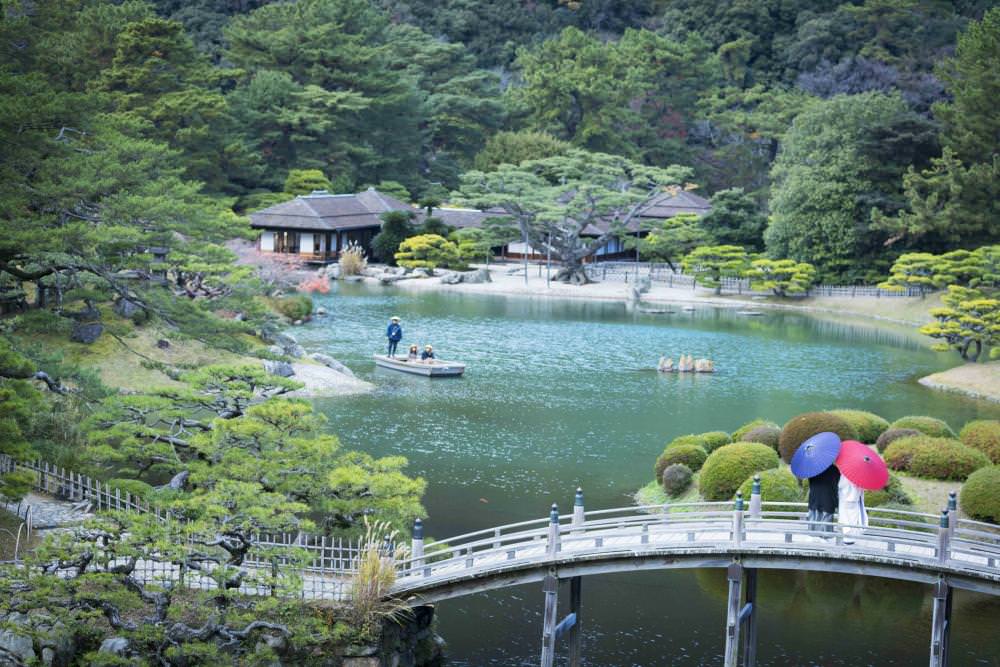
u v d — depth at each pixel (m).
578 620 33.06
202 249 49.03
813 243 109.75
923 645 35.72
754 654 33.81
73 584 28.36
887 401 66.44
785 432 46.03
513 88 165.12
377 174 144.62
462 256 120.56
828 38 163.50
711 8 175.38
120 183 46.00
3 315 56.22
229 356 63.16
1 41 58.44
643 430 58.59
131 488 34.31
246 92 138.12
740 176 156.38
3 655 27.81
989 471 41.91
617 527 37.44
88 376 39.47
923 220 102.81
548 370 73.62
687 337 88.06
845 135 109.75
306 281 105.31
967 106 107.94
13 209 39.16
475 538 42.19
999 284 96.31
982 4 165.88
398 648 31.42
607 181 115.56
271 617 30.16
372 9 160.75
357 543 36.69
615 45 167.25
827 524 32.56
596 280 118.81
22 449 33.03
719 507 43.31
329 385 65.31
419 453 53.16
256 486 31.12
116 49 111.62
